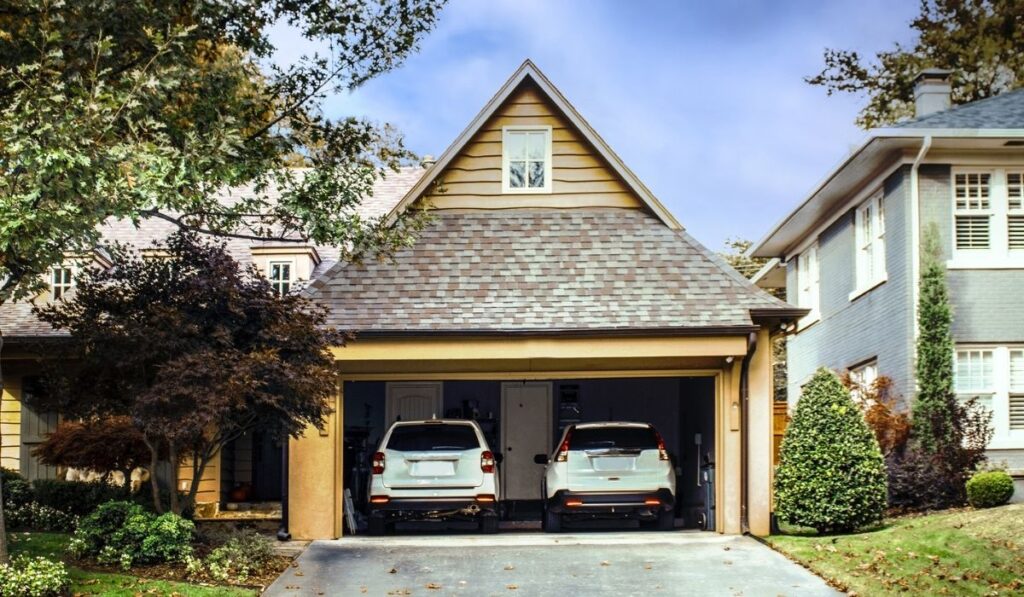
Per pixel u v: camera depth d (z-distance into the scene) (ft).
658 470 54.80
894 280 66.03
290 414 46.62
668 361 56.49
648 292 56.95
